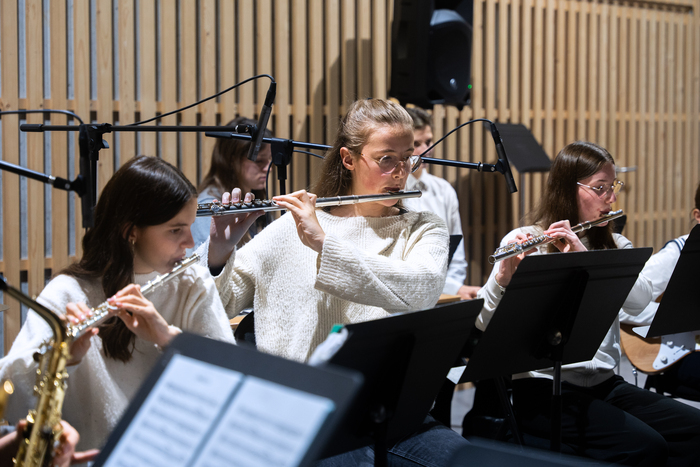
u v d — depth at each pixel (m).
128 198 1.56
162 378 1.00
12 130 3.33
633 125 4.95
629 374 4.39
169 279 1.58
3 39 3.29
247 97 3.80
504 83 4.46
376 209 2.07
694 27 5.18
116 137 3.55
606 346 2.35
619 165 4.90
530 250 2.19
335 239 1.83
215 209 1.89
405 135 1.98
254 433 0.88
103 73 3.48
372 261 1.84
